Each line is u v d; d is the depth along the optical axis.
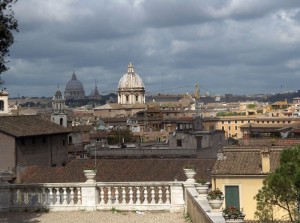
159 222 24.33
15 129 79.44
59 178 58.34
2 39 25.30
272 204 31.03
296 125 149.38
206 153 91.50
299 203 29.91
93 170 27.53
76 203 27.45
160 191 26.77
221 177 53.12
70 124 140.38
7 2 25.36
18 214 26.83
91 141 135.75
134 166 59.72
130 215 26.00
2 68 25.72
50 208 27.25
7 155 78.12
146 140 149.12
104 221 24.86
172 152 87.62
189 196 24.81
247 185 52.47
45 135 84.50
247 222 45.34
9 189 27.56
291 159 29.88
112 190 27.27
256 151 56.38
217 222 17.53
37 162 82.62
